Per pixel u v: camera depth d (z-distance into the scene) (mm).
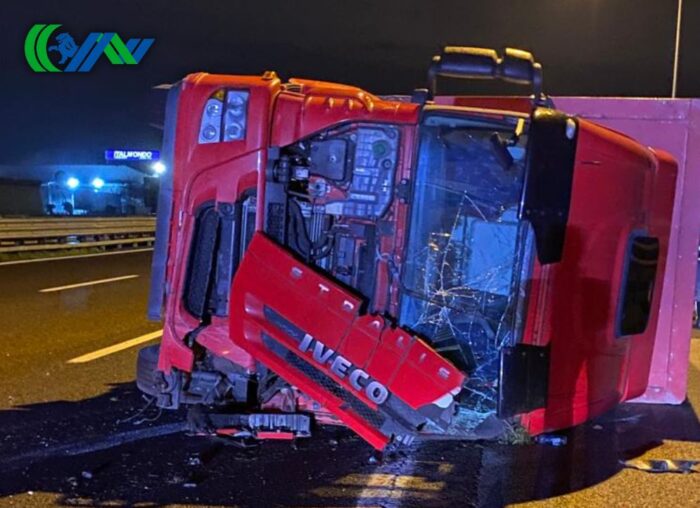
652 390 5812
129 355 7176
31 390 5895
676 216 5586
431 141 4207
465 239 4230
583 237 4168
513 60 4535
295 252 4301
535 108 4160
